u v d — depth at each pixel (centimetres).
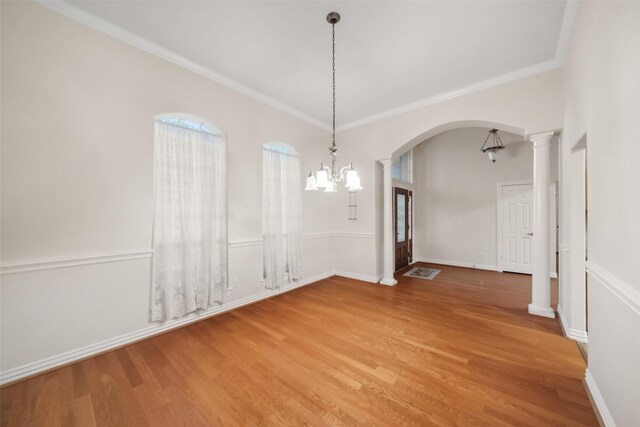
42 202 203
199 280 293
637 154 113
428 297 368
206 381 187
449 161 592
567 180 259
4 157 188
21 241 194
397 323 282
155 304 261
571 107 235
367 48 265
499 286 420
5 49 189
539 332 256
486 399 165
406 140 404
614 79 135
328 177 254
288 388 178
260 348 232
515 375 189
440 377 188
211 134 309
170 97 276
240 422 149
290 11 216
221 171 321
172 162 275
